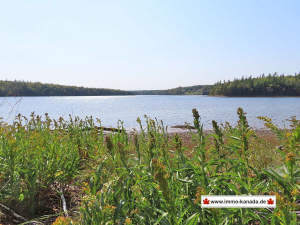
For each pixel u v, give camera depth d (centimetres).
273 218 136
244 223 154
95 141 436
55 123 457
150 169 179
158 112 3894
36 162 304
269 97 14600
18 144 315
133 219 178
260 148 346
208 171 191
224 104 6669
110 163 236
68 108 4800
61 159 331
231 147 187
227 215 150
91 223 165
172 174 179
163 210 175
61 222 156
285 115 2803
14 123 367
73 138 430
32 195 269
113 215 166
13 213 253
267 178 196
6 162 290
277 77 16475
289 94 14875
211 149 200
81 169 368
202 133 181
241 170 180
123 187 183
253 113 3194
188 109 4644
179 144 210
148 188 193
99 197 177
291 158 139
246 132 178
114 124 2111
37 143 339
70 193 310
